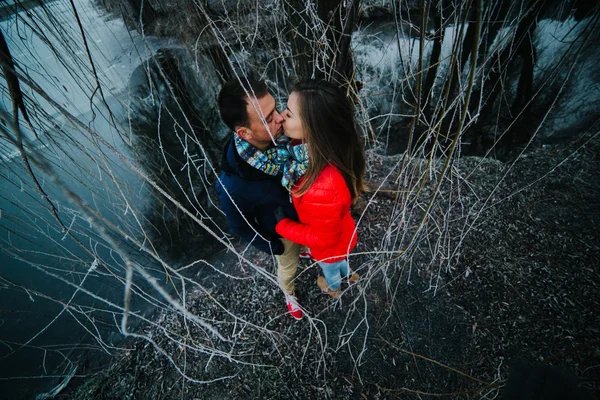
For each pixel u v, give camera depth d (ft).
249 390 6.02
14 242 9.70
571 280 6.33
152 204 10.54
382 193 8.86
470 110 12.03
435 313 6.39
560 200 7.85
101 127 12.91
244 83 3.30
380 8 14.65
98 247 9.72
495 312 6.17
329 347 6.29
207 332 6.95
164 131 13.91
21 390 7.63
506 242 7.19
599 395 4.83
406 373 5.76
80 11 8.89
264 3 6.73
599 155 8.65
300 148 3.67
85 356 7.87
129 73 15.24
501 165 9.33
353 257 7.66
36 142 8.21
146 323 8.10
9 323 8.96
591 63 11.57
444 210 7.91
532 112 11.28
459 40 3.10
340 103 3.27
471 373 5.53
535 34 11.87
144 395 6.39
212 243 9.91
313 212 3.86
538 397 2.50
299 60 6.68
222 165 4.16
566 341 5.53
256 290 7.56
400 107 12.37
